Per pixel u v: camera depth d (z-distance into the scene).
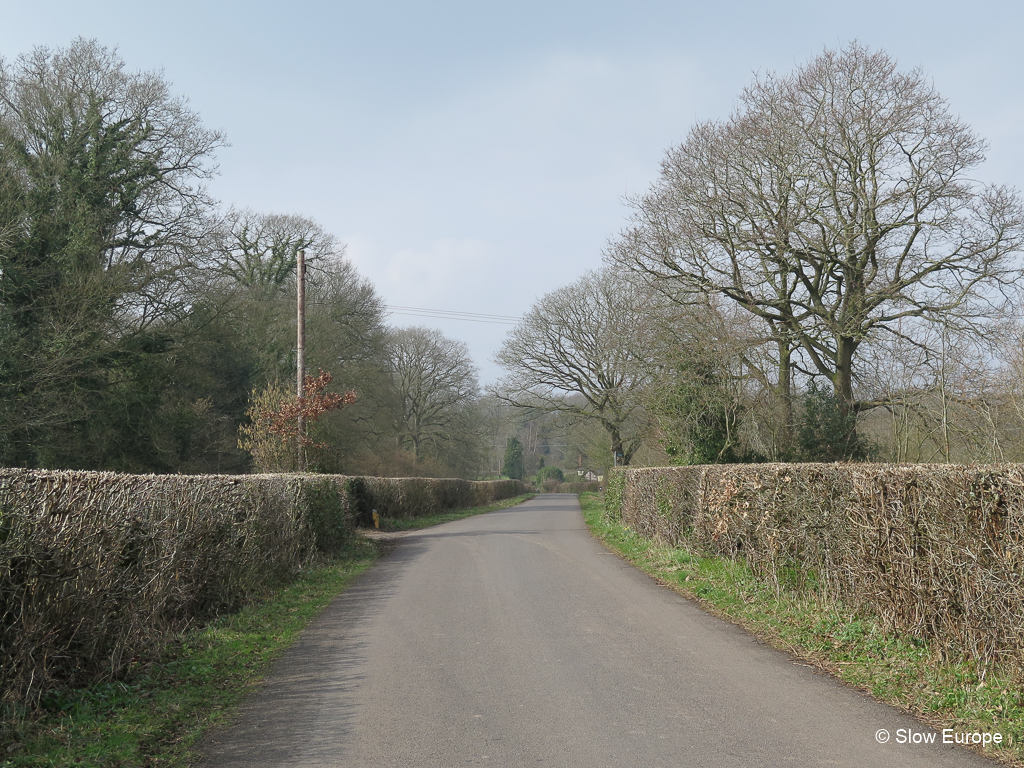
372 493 28.62
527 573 13.34
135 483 7.35
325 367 39.97
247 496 10.77
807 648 7.50
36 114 25.17
